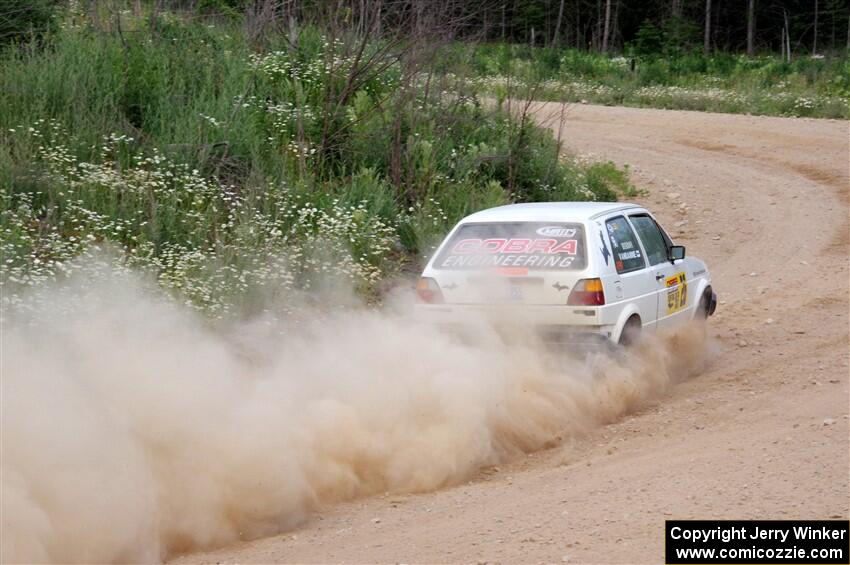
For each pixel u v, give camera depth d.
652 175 60.53
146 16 44.25
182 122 35.16
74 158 30.84
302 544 16.12
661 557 14.27
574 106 85.62
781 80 104.25
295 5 46.22
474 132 43.94
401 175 38.00
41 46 39.50
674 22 151.88
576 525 15.84
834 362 26.67
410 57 41.41
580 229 24.14
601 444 21.16
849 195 54.44
